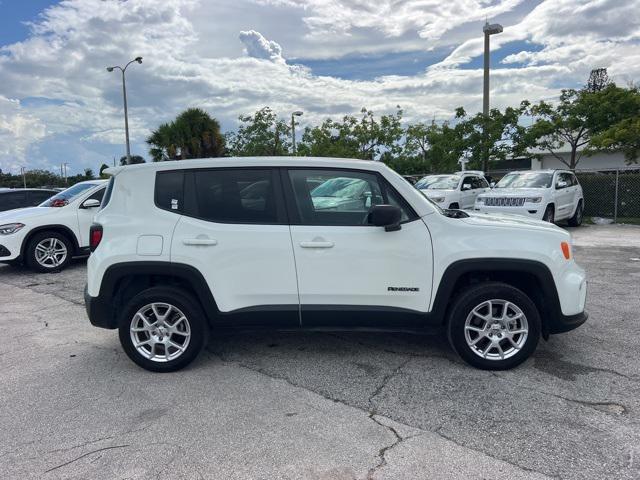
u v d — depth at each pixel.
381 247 3.97
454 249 3.95
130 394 3.74
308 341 4.79
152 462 2.84
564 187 13.44
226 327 4.15
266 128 27.59
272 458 2.86
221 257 4.02
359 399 3.58
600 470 2.68
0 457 2.92
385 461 2.81
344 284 4.01
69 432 3.20
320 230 4.02
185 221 4.07
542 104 20.73
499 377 3.90
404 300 4.02
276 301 4.06
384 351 4.50
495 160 21.02
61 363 4.41
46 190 12.86
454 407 3.43
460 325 3.98
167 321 4.15
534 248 3.93
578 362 4.17
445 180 14.97
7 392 3.83
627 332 4.92
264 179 4.13
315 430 3.16
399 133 26.50
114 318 4.23
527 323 3.95
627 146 18.72
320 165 4.14
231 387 3.82
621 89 20.72
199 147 28.98
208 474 2.72
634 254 9.52
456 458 2.82
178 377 4.04
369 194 4.10
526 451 2.88
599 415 3.28
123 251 4.03
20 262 9.20
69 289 7.54
